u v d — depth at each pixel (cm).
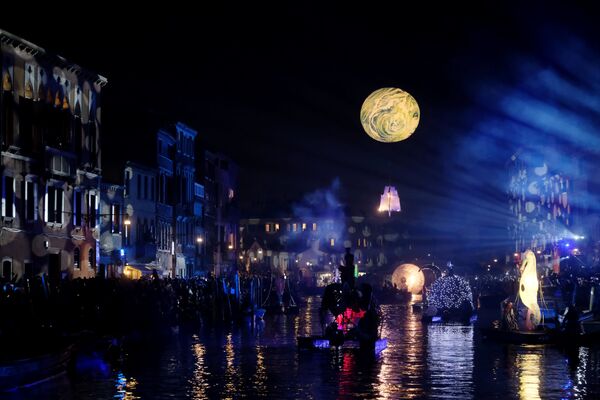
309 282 14775
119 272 6875
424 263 13650
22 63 5238
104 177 7031
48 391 2620
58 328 3412
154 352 3741
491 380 2867
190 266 9388
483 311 7488
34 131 5359
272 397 2545
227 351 3784
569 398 2525
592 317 5103
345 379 2895
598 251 8850
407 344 4116
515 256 13212
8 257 5019
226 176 11288
